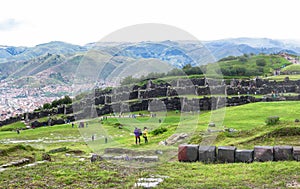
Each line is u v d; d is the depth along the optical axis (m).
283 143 14.70
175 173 10.09
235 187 8.40
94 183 9.19
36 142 29.64
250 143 15.32
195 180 9.21
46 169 11.08
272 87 52.97
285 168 10.06
